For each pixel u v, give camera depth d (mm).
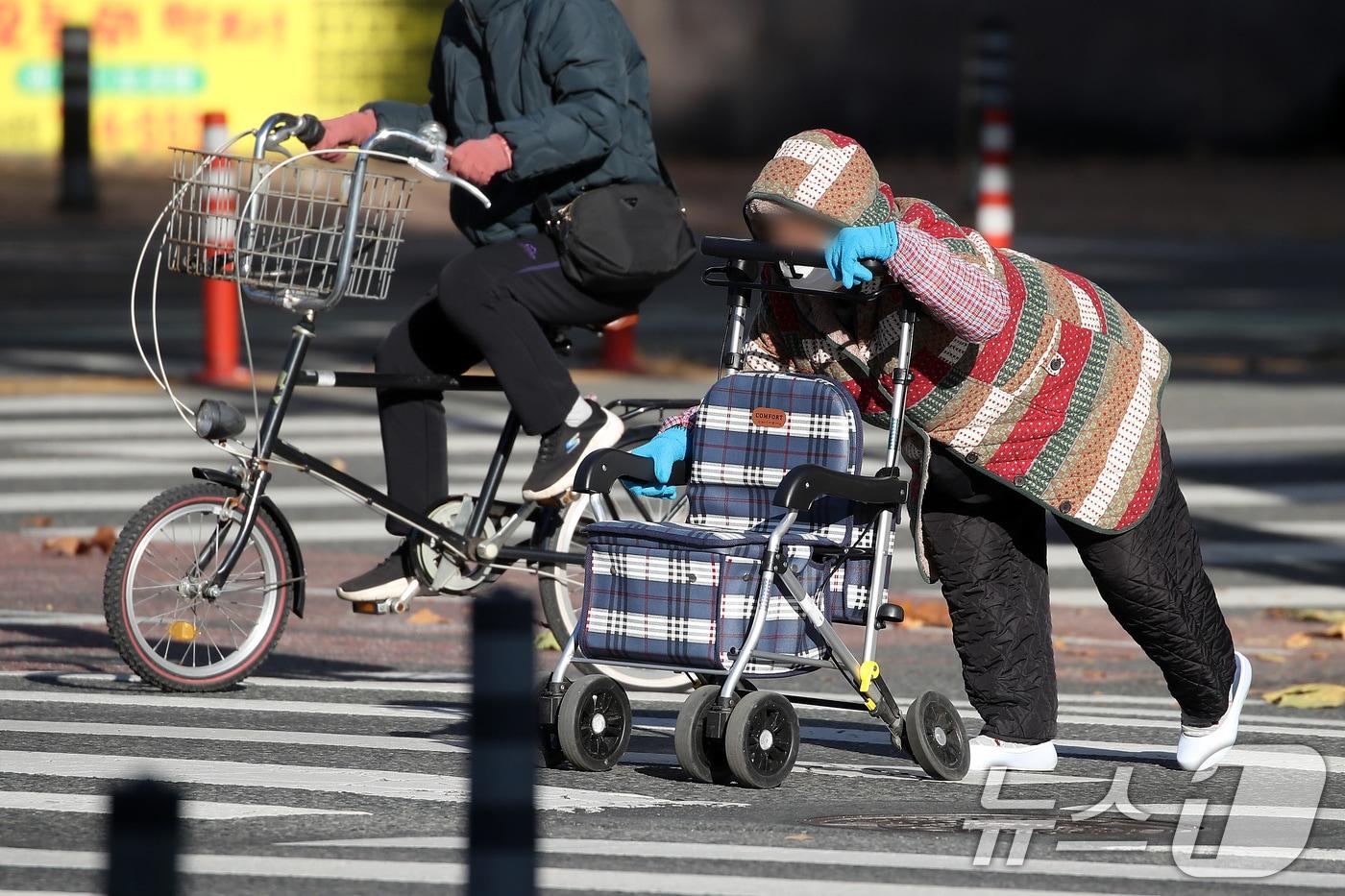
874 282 17547
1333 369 57562
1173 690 19516
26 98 111562
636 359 54531
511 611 9422
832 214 17484
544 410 22438
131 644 22031
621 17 22797
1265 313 71562
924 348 18000
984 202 58812
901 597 30344
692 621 18016
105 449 41781
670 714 22344
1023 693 19391
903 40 156750
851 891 14742
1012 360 17969
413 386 22844
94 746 19359
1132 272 86938
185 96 110188
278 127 21766
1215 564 33250
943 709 19000
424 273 76625
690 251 22906
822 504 18828
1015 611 19328
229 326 50719
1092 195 132875
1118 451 18281
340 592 22844
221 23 109750
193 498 22344
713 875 15117
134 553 22000
